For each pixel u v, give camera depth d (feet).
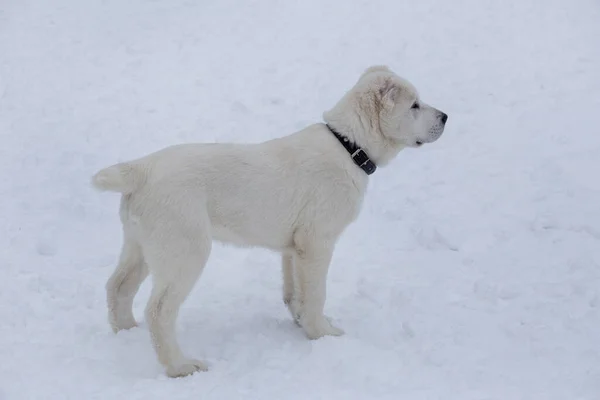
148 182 17.08
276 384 16.63
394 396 16.07
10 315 19.93
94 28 44.96
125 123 34.35
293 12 46.39
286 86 37.91
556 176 28.43
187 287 17.17
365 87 18.66
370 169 18.90
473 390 16.35
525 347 18.39
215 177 17.43
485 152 31.04
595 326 19.17
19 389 16.24
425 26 43.91
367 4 47.03
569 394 16.12
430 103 35.81
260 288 22.06
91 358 17.72
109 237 25.35
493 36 42.37
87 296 21.18
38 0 49.39
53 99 36.58
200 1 48.80
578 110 33.91
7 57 41.01
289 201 18.06
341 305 20.98
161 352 17.08
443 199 27.68
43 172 29.86
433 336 19.06
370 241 25.13
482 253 23.88
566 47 40.55
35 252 24.08
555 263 22.89
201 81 38.40
